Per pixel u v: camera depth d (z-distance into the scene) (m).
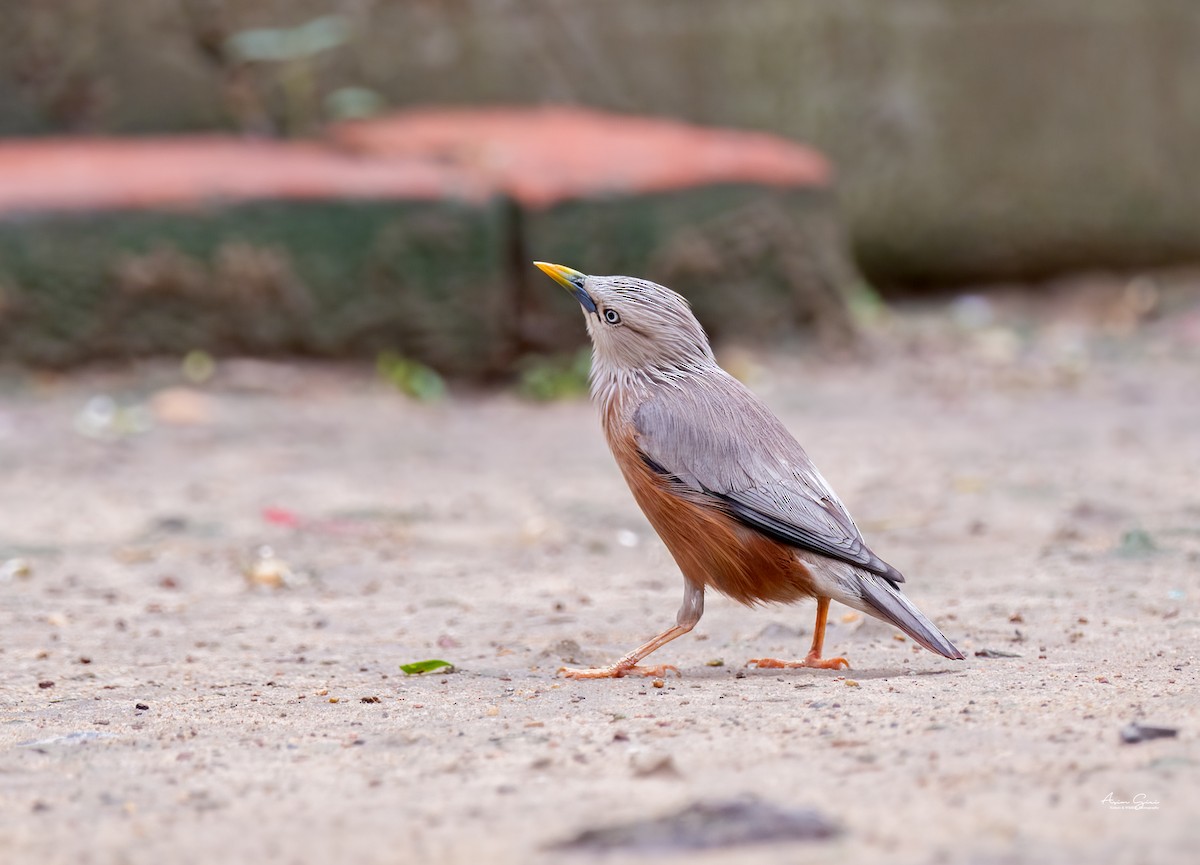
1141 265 25.19
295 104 20.48
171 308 17.58
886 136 24.09
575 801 4.80
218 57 20.28
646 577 10.38
